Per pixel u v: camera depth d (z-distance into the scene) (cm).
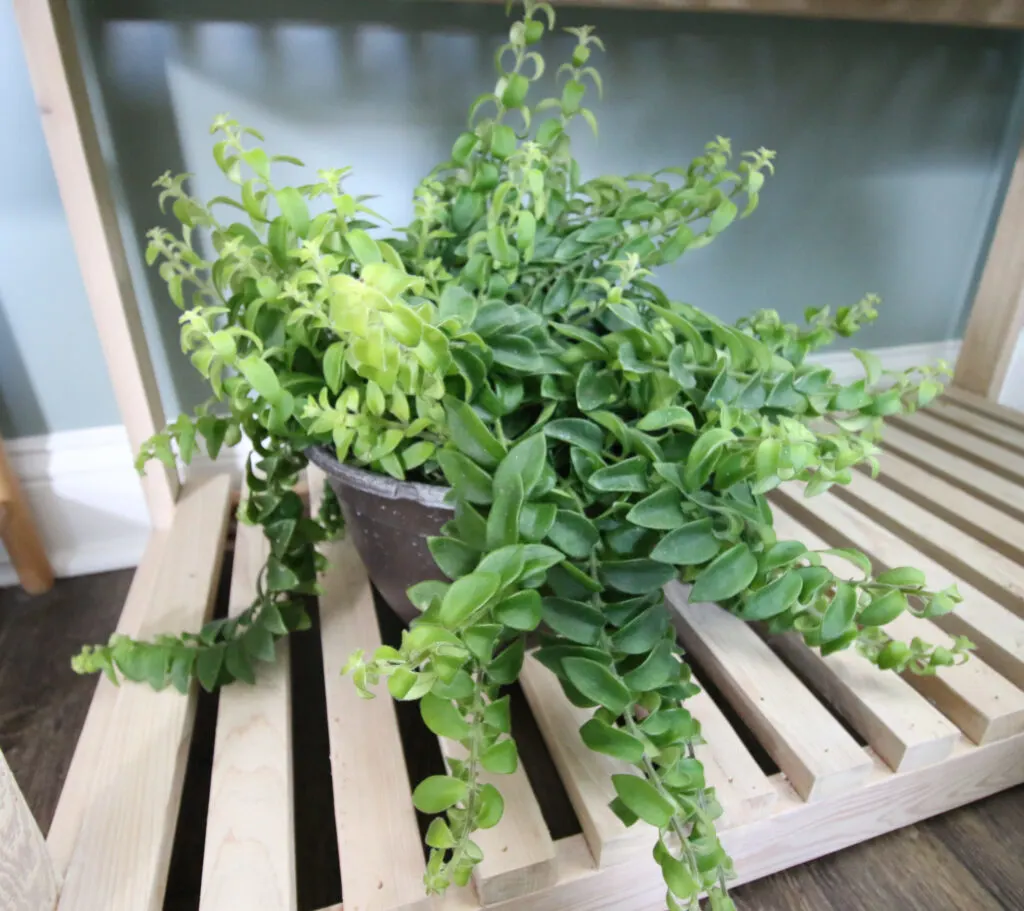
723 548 40
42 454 86
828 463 39
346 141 85
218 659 56
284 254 44
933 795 57
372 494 47
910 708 56
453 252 54
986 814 61
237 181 43
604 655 38
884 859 57
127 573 91
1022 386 115
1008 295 109
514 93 50
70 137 67
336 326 33
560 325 45
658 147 97
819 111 102
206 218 47
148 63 76
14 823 40
